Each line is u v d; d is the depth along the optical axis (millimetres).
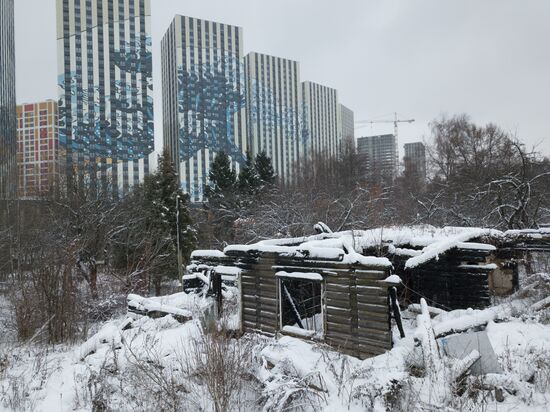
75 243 15320
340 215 19406
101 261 21578
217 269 11391
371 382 5656
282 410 5543
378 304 7266
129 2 83938
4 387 7871
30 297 13102
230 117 100250
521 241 10180
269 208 23703
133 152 80688
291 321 9742
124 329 10906
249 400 6246
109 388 6934
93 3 82250
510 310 8953
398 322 7527
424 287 10453
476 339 6496
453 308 9875
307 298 10656
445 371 5988
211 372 5953
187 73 97312
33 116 79250
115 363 7711
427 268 10148
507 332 7734
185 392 6473
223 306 11047
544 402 5633
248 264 9828
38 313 12727
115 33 82562
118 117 80312
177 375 6816
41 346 11148
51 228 22094
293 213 21938
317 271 8266
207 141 97062
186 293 13320
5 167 30203
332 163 41719
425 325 6742
